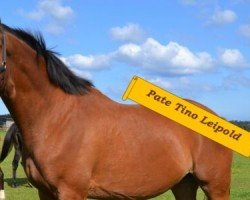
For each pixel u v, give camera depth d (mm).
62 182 4344
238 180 12516
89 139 4402
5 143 9383
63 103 4441
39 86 4383
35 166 4395
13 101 4316
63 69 4473
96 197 4531
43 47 4438
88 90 4594
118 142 4508
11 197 9773
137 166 4562
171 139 4734
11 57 4266
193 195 5082
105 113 4543
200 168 4859
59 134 4363
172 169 4723
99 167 4449
